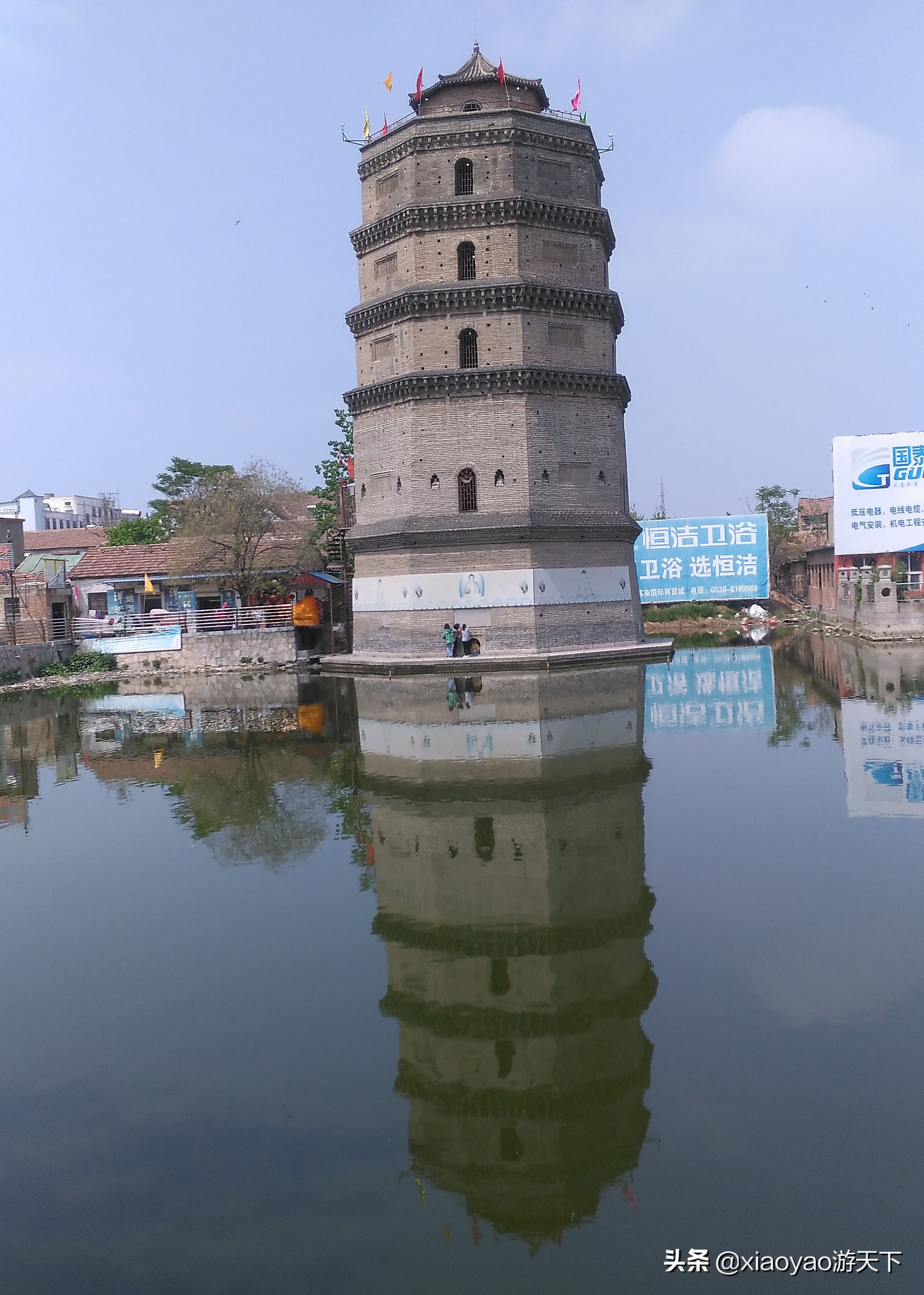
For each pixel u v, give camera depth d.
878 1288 6.43
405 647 45.28
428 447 44.78
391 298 45.19
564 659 43.25
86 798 21.25
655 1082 8.80
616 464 47.22
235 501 56.59
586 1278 6.64
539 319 45.03
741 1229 7.07
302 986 11.10
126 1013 10.66
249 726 30.72
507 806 18.25
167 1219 7.41
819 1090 8.58
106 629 56.19
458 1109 8.58
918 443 54.88
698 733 25.17
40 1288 6.73
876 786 18.75
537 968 11.20
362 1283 6.71
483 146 45.19
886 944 11.41
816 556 73.25
